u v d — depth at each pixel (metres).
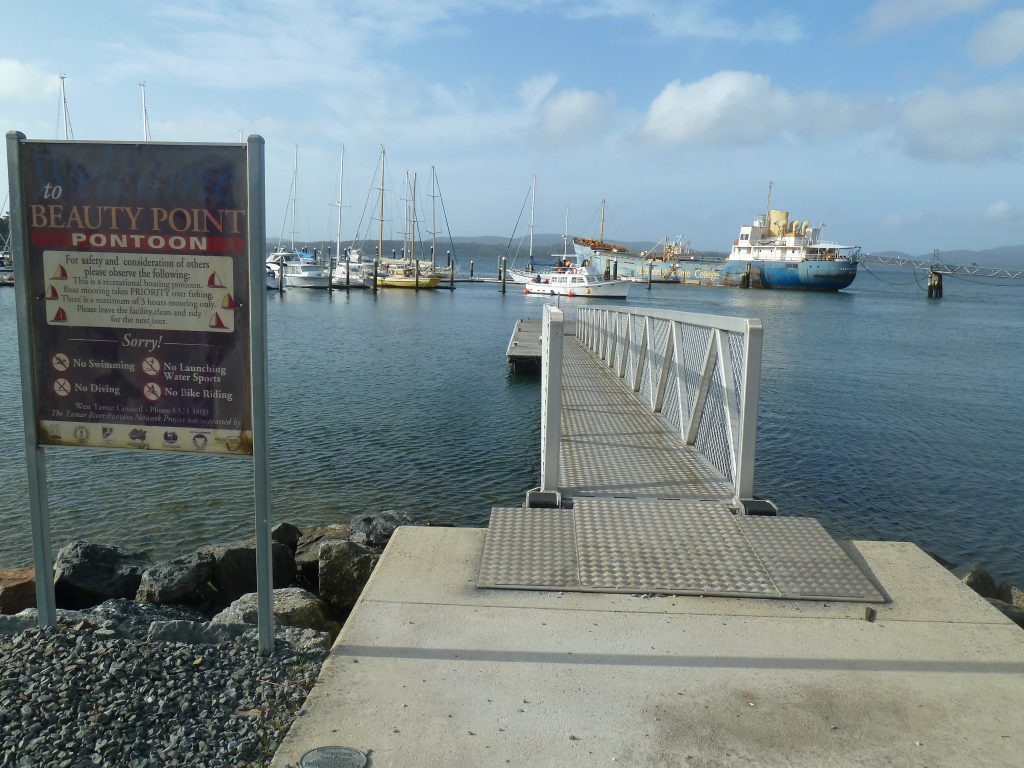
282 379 23.06
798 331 45.44
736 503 5.10
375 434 15.55
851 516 11.08
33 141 3.37
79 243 3.42
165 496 11.12
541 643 3.48
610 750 2.72
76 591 6.59
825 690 3.11
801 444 15.41
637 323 11.28
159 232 3.38
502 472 12.95
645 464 6.35
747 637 3.55
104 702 3.09
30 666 3.36
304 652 3.59
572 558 4.32
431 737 2.79
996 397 21.98
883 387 23.64
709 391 6.68
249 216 3.32
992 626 3.69
